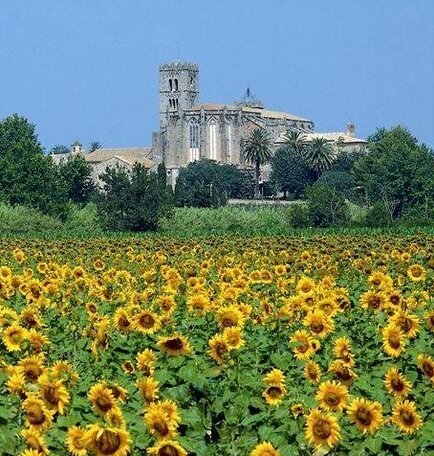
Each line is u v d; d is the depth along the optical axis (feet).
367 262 138.31
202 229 434.71
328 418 52.70
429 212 599.57
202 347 72.43
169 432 52.42
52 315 91.09
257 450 51.49
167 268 124.88
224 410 61.93
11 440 52.90
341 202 470.80
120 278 121.08
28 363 60.85
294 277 123.75
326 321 75.41
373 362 70.64
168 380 63.82
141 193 442.91
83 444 49.08
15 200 576.20
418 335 75.15
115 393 58.59
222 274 115.65
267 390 61.52
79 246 216.33
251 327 80.23
